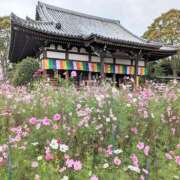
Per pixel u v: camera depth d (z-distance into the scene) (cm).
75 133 318
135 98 435
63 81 575
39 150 297
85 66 1762
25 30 1433
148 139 343
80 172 255
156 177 267
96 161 286
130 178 253
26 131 325
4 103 438
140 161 283
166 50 1969
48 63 1627
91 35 1535
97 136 325
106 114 363
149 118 377
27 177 247
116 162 263
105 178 251
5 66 2809
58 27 1667
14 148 280
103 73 1688
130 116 375
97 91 476
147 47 1769
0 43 3148
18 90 598
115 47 1700
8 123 364
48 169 252
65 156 267
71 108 383
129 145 322
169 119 397
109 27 2297
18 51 2145
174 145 348
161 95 503
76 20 2134
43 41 1590
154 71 2556
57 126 318
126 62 1955
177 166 286
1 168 248
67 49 1698
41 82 694
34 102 439
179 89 538
